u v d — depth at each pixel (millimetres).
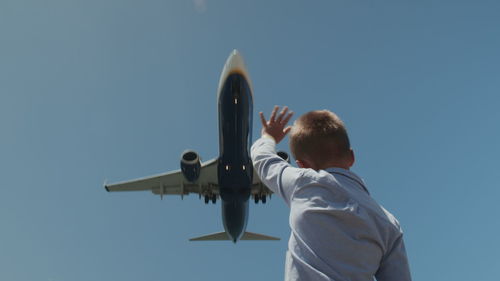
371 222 2336
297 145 2740
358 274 2207
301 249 2344
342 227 2307
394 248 2453
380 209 2502
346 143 2699
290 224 2490
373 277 2301
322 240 2289
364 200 2422
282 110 3428
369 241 2311
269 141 3186
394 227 2463
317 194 2412
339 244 2256
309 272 2246
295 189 2531
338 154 2646
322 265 2234
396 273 2414
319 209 2340
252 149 3193
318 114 2785
